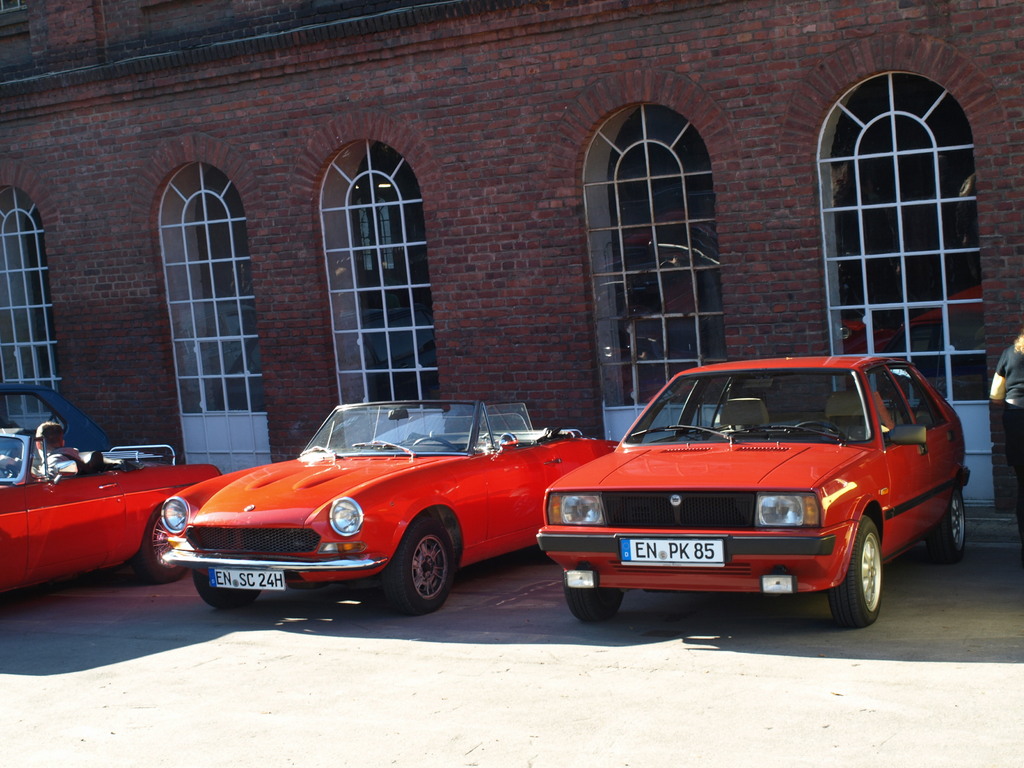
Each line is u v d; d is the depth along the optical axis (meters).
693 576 6.66
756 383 7.70
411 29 12.00
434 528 8.13
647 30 10.93
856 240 10.52
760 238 10.68
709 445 7.43
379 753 5.22
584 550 6.85
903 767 4.64
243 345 13.92
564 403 11.81
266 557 7.89
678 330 11.48
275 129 12.99
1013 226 9.62
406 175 12.62
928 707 5.33
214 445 14.25
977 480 10.30
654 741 5.12
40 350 15.41
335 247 13.06
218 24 13.37
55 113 14.38
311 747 5.36
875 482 6.95
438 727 5.52
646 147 11.35
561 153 11.47
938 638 6.54
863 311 10.57
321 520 7.68
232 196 13.70
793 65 10.36
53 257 14.68
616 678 6.13
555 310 11.73
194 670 6.89
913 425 7.17
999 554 8.88
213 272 13.95
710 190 11.14
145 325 14.18
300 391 13.29
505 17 11.51
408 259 12.76
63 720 6.05
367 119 12.42
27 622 8.68
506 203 11.81
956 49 9.68
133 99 13.80
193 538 8.14
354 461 8.89
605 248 11.66
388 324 12.96
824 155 10.52
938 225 10.20
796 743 4.98
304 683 6.45
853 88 10.31
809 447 7.14
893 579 8.16
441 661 6.74
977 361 10.20
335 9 12.54
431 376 12.82
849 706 5.41
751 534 6.45
